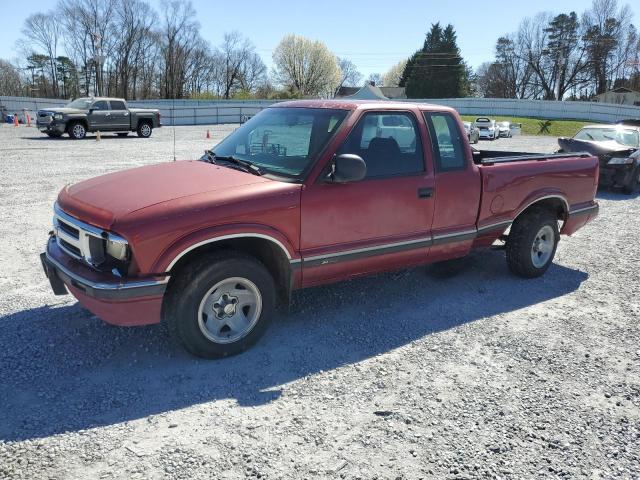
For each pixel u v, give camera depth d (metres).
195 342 3.64
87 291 3.40
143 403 3.23
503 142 32.56
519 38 85.81
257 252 4.11
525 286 5.62
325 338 4.21
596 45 79.19
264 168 4.15
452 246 4.95
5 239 6.65
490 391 3.52
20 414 3.07
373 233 4.33
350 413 3.21
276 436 2.96
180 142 23.22
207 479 2.60
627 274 6.16
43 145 19.73
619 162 12.20
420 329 4.45
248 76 90.44
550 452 2.92
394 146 4.45
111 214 3.40
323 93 92.50
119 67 79.06
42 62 79.75
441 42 78.44
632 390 3.61
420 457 2.83
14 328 4.16
